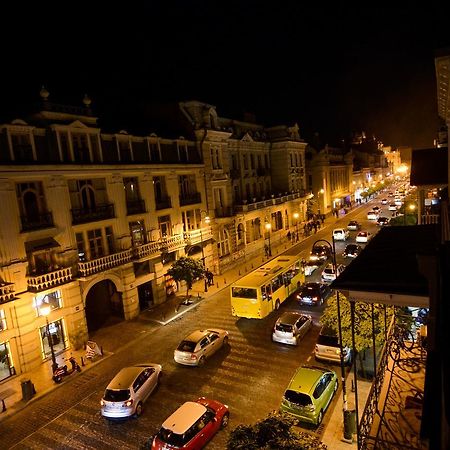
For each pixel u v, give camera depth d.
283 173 54.56
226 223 41.59
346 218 68.38
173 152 34.94
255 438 10.59
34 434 17.38
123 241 29.33
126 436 16.67
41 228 23.88
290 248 48.97
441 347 4.36
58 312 24.80
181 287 35.78
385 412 9.71
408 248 9.78
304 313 28.25
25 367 22.83
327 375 17.38
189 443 14.62
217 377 20.64
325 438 15.29
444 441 3.92
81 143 26.72
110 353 24.77
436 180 20.28
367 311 17.61
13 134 22.88
